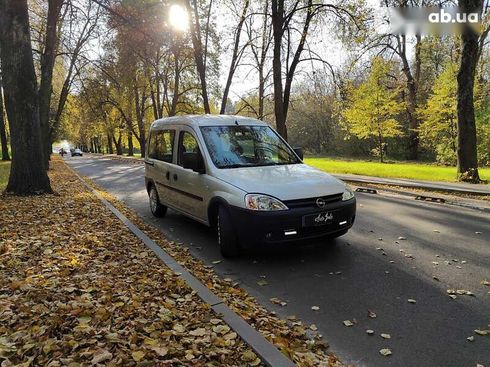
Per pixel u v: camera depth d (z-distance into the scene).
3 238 6.70
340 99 20.78
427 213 9.22
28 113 11.95
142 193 14.09
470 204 10.18
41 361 2.99
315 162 29.61
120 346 3.20
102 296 4.24
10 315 3.68
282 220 5.40
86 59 21.92
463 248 6.32
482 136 31.59
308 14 18.02
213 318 3.85
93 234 7.22
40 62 23.03
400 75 36.56
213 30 25.86
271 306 4.39
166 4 16.20
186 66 34.22
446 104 30.72
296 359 3.18
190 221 8.80
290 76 19.39
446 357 3.32
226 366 3.05
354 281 5.04
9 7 11.30
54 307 3.90
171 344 3.27
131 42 17.56
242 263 5.84
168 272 5.15
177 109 39.53
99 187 16.33
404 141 41.75
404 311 4.18
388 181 14.99
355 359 3.33
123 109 49.41
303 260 5.90
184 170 7.33
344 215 5.88
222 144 6.89
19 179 12.11
